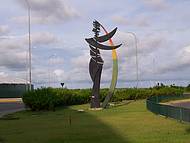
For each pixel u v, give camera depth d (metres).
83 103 58.16
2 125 26.92
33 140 18.69
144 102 54.44
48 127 24.81
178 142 16.53
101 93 57.06
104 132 20.91
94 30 44.19
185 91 83.38
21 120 31.28
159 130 20.73
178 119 25.02
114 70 46.09
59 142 17.72
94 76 43.56
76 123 26.84
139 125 23.73
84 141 17.78
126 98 63.19
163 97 53.31
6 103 68.44
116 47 45.53
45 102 43.47
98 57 43.84
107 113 35.66
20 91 93.62
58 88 54.78
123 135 19.30
